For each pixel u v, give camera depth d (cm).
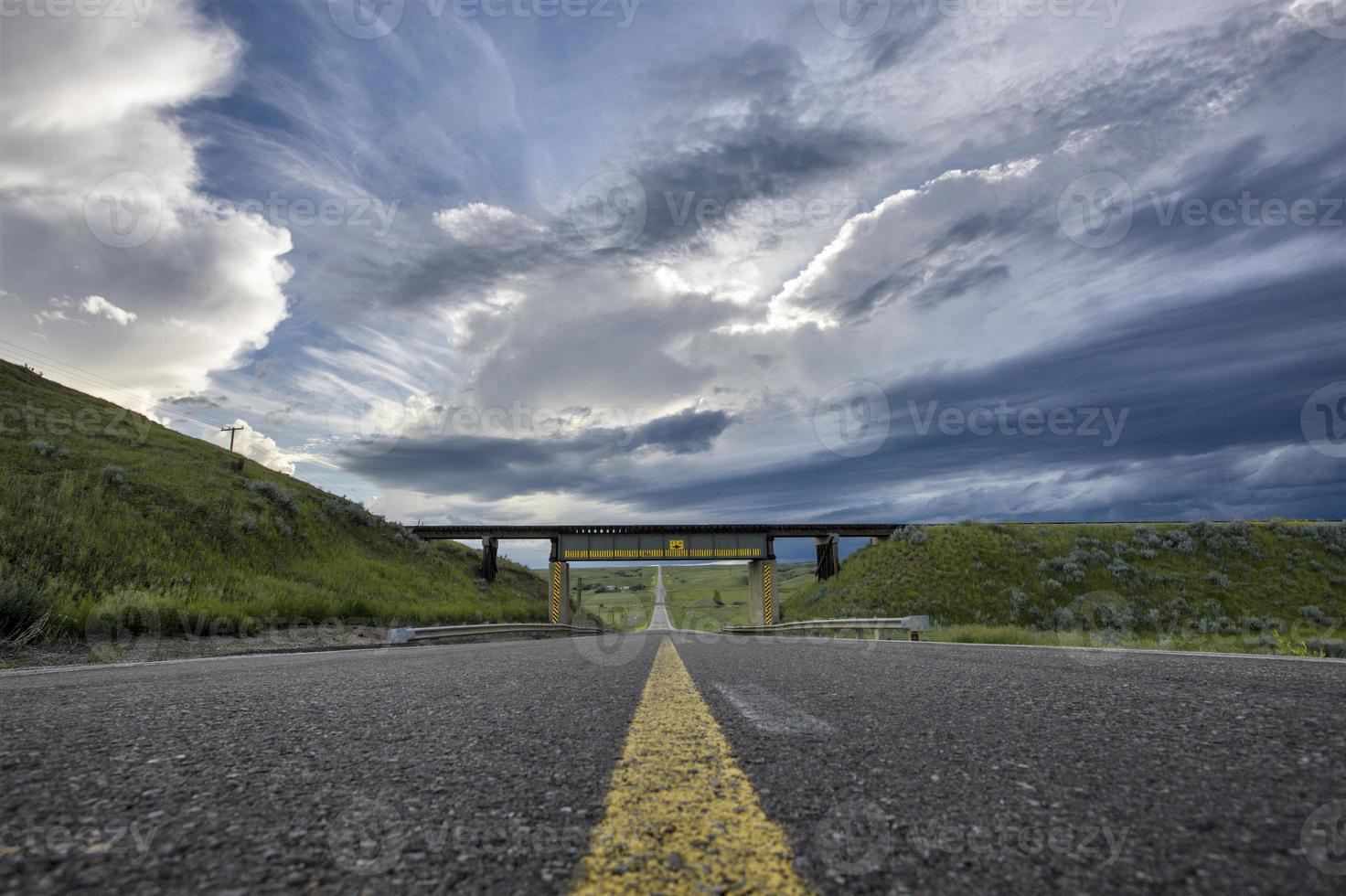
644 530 4388
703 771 162
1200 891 86
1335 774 145
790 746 192
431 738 209
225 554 2277
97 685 394
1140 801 129
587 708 279
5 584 955
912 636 1399
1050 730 212
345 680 415
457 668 522
